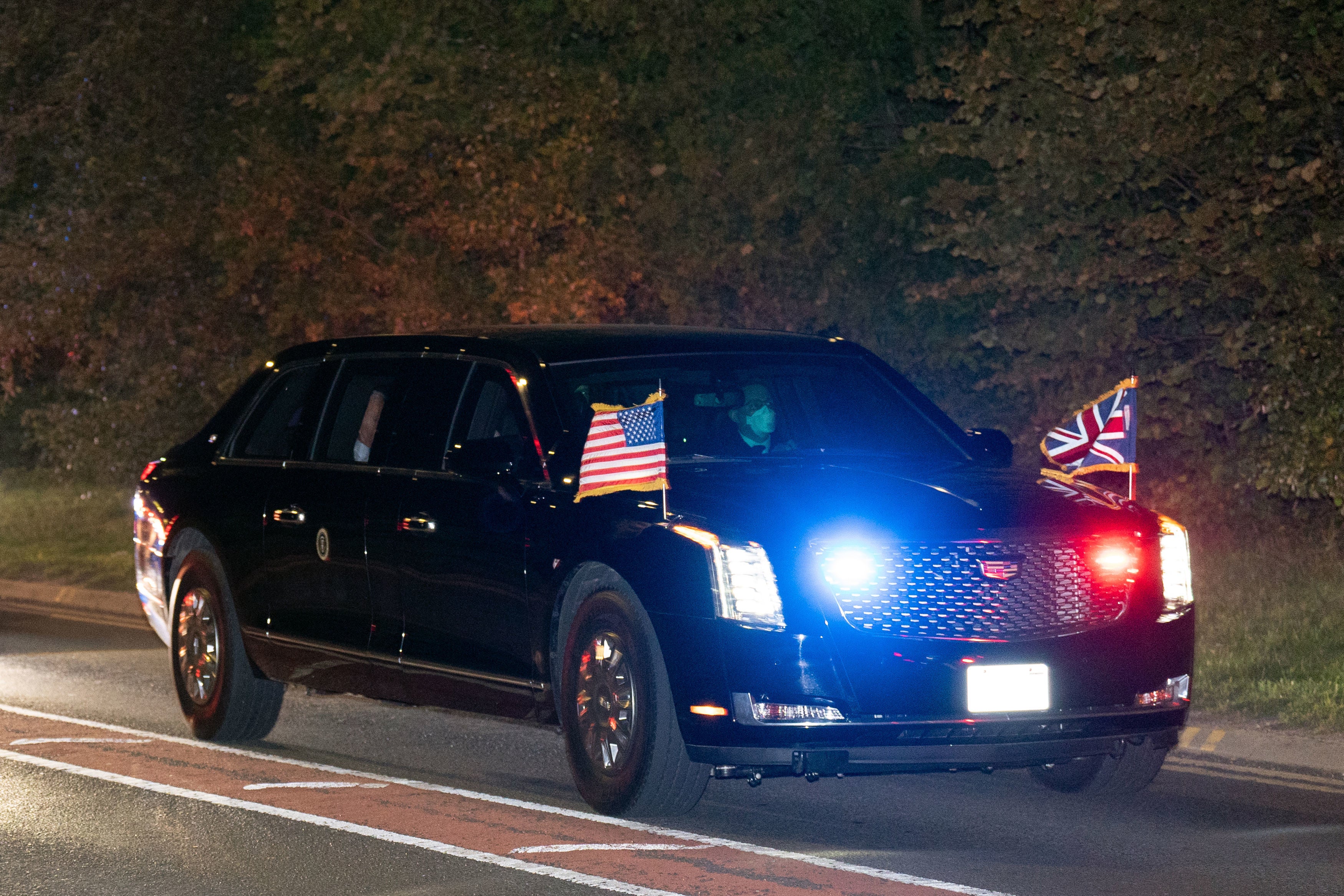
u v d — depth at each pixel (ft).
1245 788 110.01
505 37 241.76
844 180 219.61
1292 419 163.94
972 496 96.53
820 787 110.01
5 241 301.84
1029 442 201.46
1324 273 169.17
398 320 238.07
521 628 103.14
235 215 247.70
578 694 99.50
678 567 93.45
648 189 232.12
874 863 89.20
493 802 104.58
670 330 115.55
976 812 102.53
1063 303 189.98
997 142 180.14
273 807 103.19
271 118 266.16
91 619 202.49
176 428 299.99
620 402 107.34
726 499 95.25
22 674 158.92
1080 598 93.91
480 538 105.40
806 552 90.99
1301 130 168.55
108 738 127.34
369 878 86.53
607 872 87.10
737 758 91.09
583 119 223.92
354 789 108.88
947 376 219.20
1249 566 185.26
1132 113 170.40
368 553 112.98
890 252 218.18
